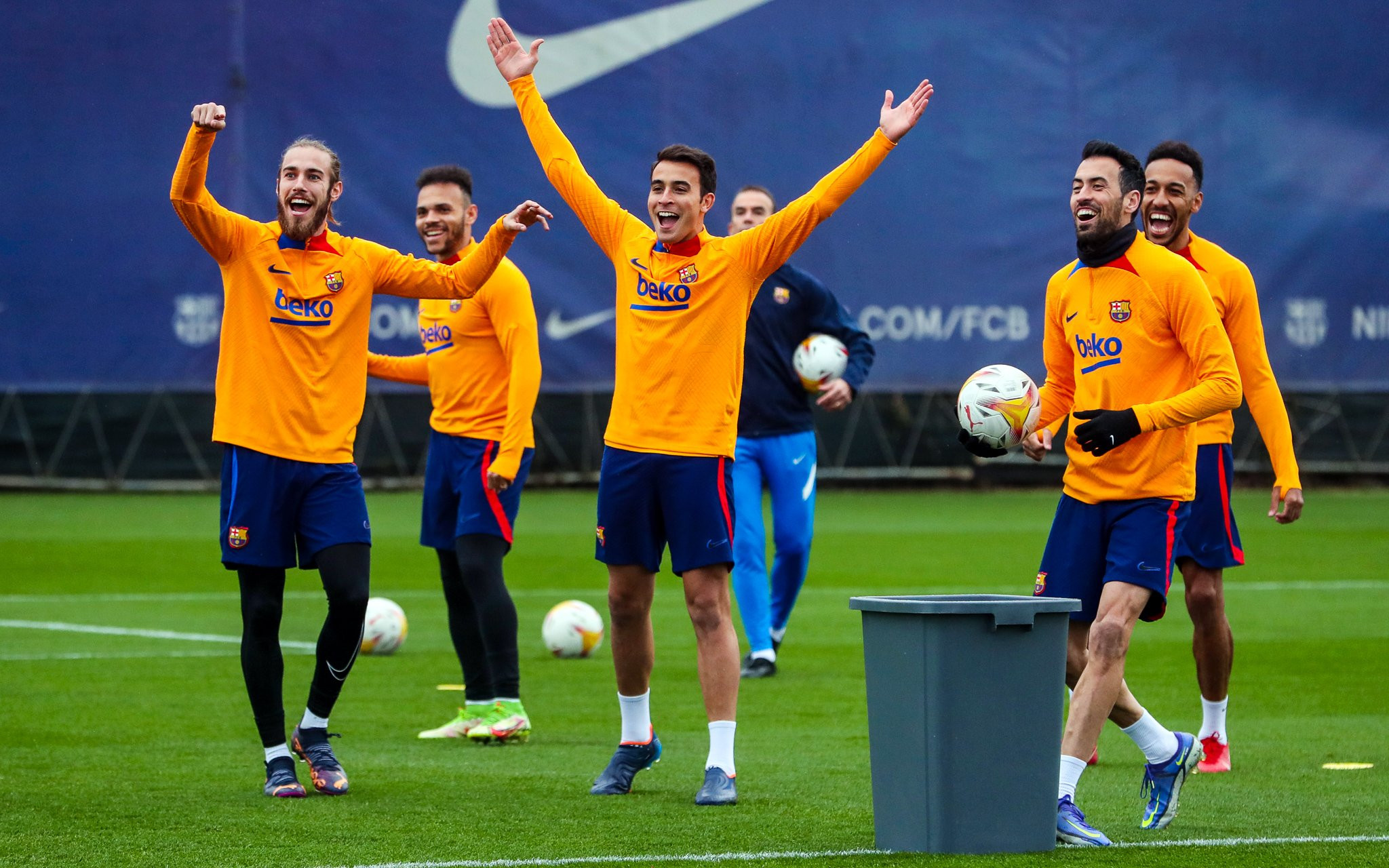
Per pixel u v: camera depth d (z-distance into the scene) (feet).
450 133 228.63
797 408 101.45
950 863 48.44
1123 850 51.16
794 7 233.76
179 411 245.86
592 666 103.30
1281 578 156.15
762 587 99.19
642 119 232.32
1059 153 237.86
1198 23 239.71
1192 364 57.88
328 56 226.38
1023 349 238.89
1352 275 242.78
